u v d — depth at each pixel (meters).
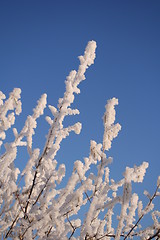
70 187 2.13
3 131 2.56
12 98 2.60
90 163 2.50
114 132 2.41
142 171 2.20
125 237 2.12
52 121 2.41
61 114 2.35
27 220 2.33
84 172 2.45
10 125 2.58
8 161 2.42
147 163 2.21
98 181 2.42
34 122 2.55
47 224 2.19
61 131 2.43
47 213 2.18
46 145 2.36
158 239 2.03
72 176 2.13
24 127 2.60
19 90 2.62
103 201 2.38
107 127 2.41
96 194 2.43
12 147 2.44
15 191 2.34
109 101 2.42
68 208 2.28
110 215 2.64
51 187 2.44
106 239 2.48
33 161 2.39
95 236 2.24
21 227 2.28
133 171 2.20
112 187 2.41
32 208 2.33
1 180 2.48
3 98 2.61
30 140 2.52
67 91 2.37
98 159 2.49
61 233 2.25
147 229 2.18
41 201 2.33
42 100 2.65
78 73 2.45
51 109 2.39
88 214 2.06
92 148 2.50
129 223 2.25
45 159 2.36
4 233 2.43
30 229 2.19
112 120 2.41
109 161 2.45
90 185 2.21
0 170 2.39
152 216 2.26
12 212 2.47
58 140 2.44
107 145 2.45
